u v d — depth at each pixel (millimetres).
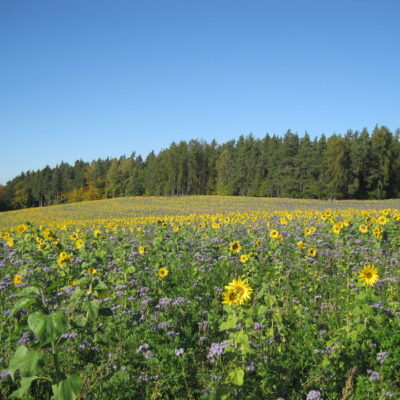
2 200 126750
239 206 52281
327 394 3770
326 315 5625
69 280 7164
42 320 2549
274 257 9320
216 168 107750
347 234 11422
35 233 11242
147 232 16984
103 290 3828
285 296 6387
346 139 78938
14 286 7090
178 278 8023
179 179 104125
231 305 3951
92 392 3662
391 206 47125
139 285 7055
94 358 4172
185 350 4434
